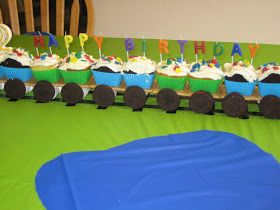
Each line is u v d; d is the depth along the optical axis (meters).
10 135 1.02
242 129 1.04
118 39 1.79
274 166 0.84
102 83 1.23
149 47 1.67
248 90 1.14
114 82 1.22
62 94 1.22
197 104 1.13
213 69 1.16
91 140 0.98
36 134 1.02
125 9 2.51
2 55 1.31
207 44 1.69
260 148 0.93
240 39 2.42
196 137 0.99
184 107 1.19
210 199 0.72
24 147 0.95
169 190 0.75
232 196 0.73
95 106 1.21
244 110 1.10
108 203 0.71
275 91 1.10
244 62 1.20
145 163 0.85
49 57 1.28
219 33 2.44
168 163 0.85
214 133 1.01
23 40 1.80
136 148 0.92
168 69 1.18
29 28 2.01
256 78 1.13
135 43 1.72
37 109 1.19
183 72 1.17
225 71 1.23
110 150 0.92
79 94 1.21
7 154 0.92
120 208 0.70
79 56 1.27
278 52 1.57
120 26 2.57
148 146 0.94
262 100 1.09
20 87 1.24
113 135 1.01
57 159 0.89
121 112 1.17
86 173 0.81
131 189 0.75
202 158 0.87
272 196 0.73
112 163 0.85
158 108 1.19
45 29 2.00
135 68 1.18
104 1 2.52
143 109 1.18
